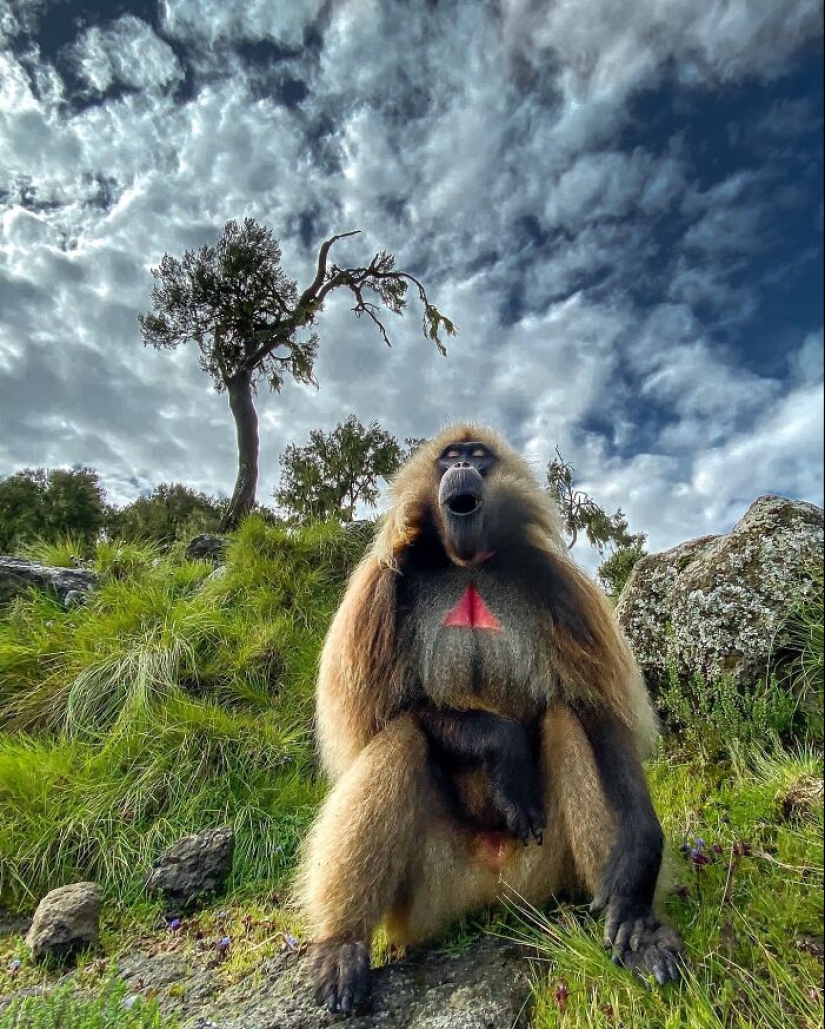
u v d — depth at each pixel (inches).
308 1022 34.4
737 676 60.6
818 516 65.4
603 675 41.3
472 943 38.9
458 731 39.6
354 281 237.3
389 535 45.4
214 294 234.4
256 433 236.7
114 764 67.5
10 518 203.3
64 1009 35.1
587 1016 31.1
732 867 40.1
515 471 47.8
